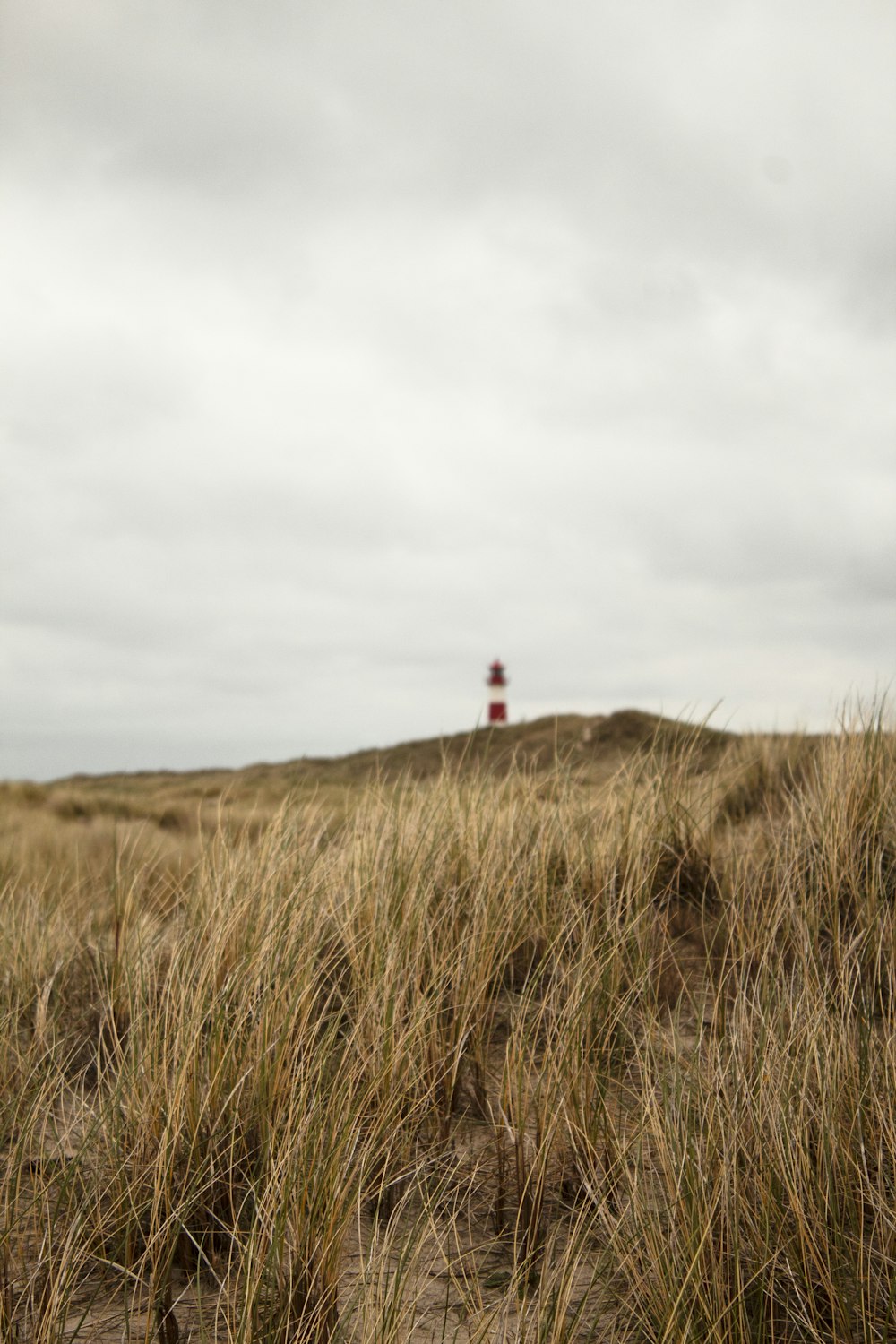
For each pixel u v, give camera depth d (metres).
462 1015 2.95
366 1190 2.32
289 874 3.66
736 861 3.94
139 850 6.38
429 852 3.83
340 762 31.98
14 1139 2.48
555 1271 1.98
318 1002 3.16
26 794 17.70
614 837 4.08
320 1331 1.82
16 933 3.85
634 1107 2.57
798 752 5.72
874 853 3.63
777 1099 2.15
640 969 3.01
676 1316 1.76
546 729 27.50
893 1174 2.00
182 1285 2.11
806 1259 1.87
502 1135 2.38
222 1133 2.37
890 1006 2.70
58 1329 1.87
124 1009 3.26
